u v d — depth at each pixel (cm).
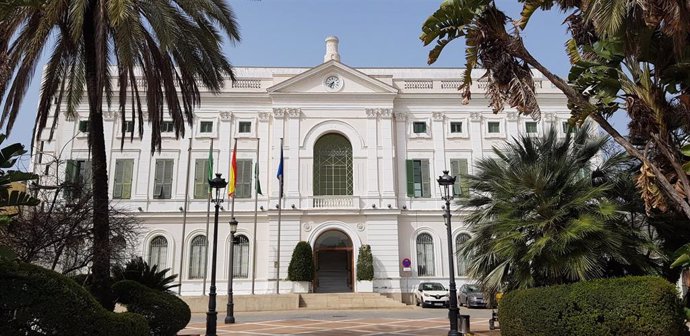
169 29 1308
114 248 1684
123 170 3419
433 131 3597
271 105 3572
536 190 1356
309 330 1798
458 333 1548
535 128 3588
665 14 958
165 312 1333
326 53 3956
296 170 3425
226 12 1571
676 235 1338
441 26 1158
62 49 1565
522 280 1356
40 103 1578
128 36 1270
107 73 1653
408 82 3672
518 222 1355
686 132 1184
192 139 3491
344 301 2994
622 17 987
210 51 1565
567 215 1328
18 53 1387
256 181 3266
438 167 3544
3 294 815
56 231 1427
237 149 3494
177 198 3403
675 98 1156
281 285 3222
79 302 882
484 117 3631
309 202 3384
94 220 1387
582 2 1088
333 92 3550
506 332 1323
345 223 3366
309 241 3322
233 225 2262
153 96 1523
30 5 1066
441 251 3409
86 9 1395
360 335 1641
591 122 1658
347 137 3522
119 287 1350
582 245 1262
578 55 1263
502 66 1122
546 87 3650
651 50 1125
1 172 829
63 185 1545
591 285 1080
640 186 1164
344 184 3553
